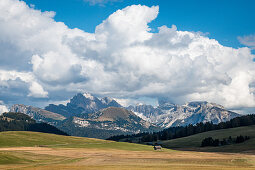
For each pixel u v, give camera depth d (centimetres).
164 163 8994
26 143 17362
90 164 8450
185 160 10175
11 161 8950
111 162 9288
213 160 10050
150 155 13238
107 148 17375
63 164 8456
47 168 7025
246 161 9244
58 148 15988
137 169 6844
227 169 6875
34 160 9838
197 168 7100
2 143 16588
